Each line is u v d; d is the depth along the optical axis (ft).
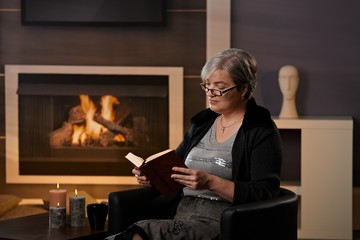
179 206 9.43
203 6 16.21
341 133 15.29
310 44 16.34
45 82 16.37
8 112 16.44
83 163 16.49
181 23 16.28
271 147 8.85
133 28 16.34
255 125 8.97
